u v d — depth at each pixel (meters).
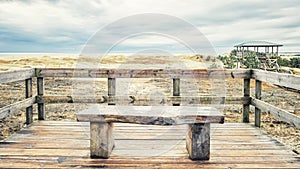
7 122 4.92
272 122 5.05
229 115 5.74
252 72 3.89
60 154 2.55
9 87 9.06
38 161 2.37
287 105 6.42
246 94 4.00
